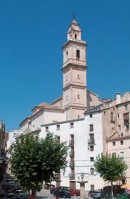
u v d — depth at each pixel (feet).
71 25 445.37
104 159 284.41
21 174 173.99
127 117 335.88
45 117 428.97
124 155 319.68
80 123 357.00
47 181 177.58
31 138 180.04
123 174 297.33
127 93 344.69
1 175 252.83
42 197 261.85
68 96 423.64
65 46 441.27
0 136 294.25
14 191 249.75
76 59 430.20
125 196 238.07
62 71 443.73
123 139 323.37
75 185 341.00
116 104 349.82
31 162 173.68
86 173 338.95
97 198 250.57
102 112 345.51
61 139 365.40
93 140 343.87
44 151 175.32
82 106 419.13
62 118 433.07
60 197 262.06
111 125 346.95
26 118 520.83
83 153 346.74
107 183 321.93
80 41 435.53
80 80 426.10
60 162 180.45
